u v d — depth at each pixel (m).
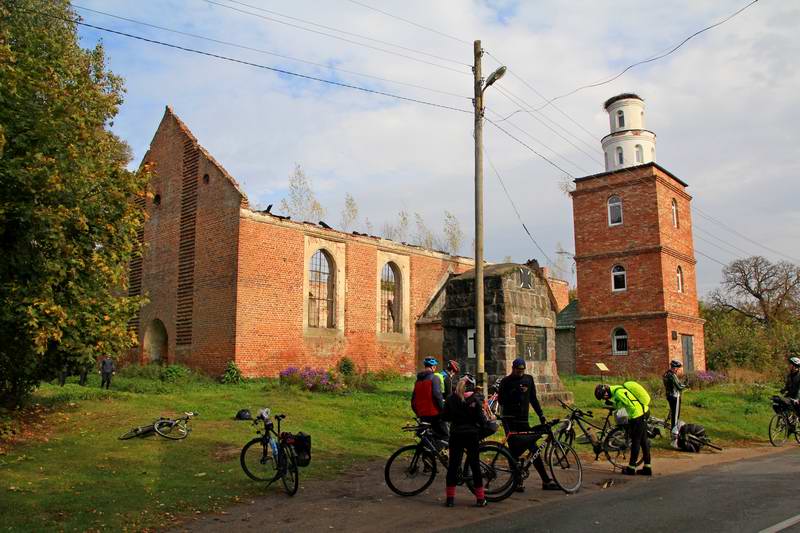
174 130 30.17
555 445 9.27
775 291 54.34
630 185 31.58
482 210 15.34
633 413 10.67
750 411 19.78
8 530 6.84
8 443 11.31
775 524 6.75
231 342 24.52
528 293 19.72
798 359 15.24
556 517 7.41
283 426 13.84
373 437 13.46
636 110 36.81
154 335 29.56
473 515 7.76
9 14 15.50
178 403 16.64
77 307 12.30
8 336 11.72
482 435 8.38
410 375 31.47
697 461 12.24
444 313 19.78
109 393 17.88
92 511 7.71
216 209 26.53
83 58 19.88
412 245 33.00
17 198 11.15
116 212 13.40
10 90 11.38
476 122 15.77
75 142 12.55
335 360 27.91
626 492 8.99
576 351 32.41
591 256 32.53
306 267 27.31
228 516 7.79
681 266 32.19
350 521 7.55
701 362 32.56
